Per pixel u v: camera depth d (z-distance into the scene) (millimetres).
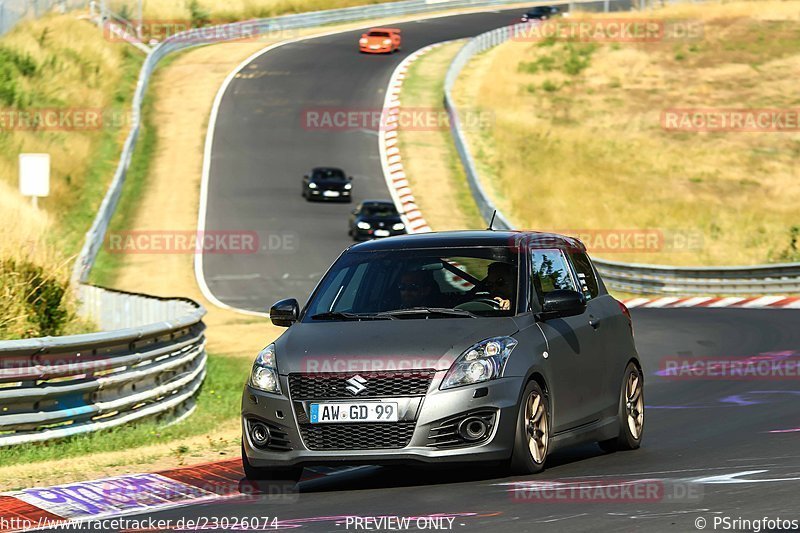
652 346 79062
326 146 196875
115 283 125625
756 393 53688
